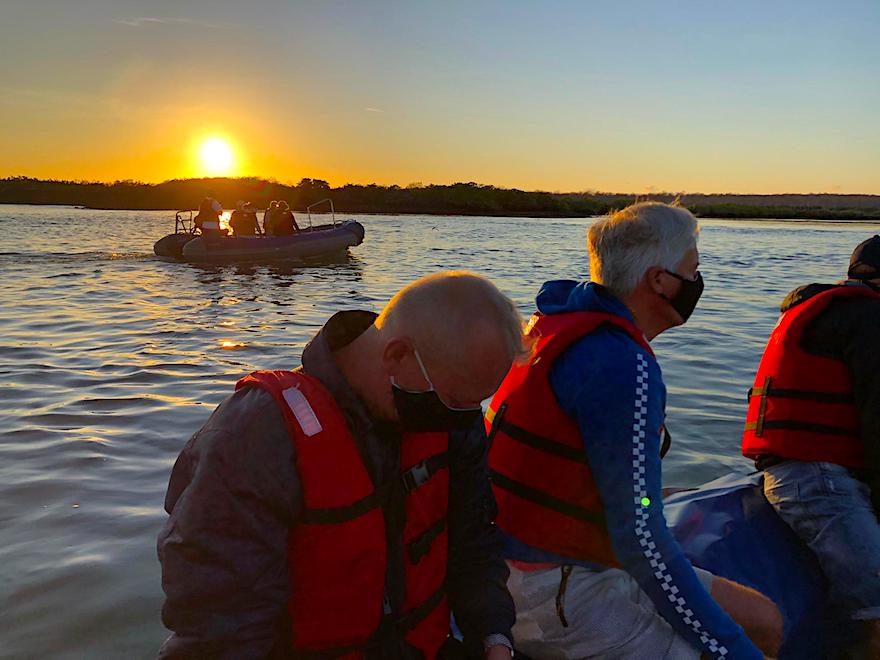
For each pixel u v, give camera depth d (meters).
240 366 7.21
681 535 2.85
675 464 4.68
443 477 1.77
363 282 15.75
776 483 2.85
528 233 40.69
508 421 2.18
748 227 58.19
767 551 2.81
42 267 17.89
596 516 2.09
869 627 2.65
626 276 2.22
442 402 1.57
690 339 8.77
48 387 6.28
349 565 1.56
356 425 1.59
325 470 1.51
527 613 2.21
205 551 1.44
